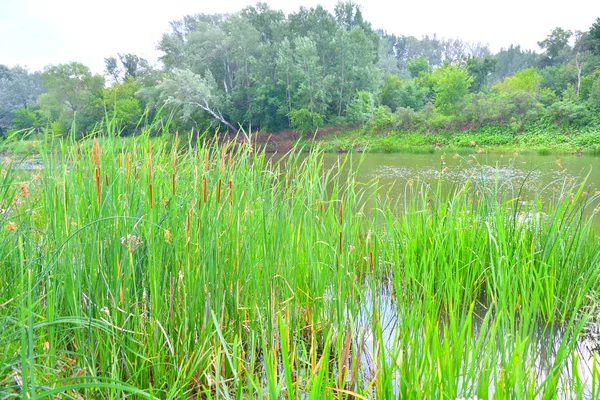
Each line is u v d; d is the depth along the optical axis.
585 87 39.53
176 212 2.56
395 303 3.48
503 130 29.95
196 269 2.49
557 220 3.45
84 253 2.27
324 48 44.19
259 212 3.04
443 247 3.53
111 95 32.47
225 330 2.55
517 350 1.76
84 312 2.23
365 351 2.73
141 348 2.23
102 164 2.55
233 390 2.30
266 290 2.57
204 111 37.25
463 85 37.09
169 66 47.28
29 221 2.54
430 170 14.88
